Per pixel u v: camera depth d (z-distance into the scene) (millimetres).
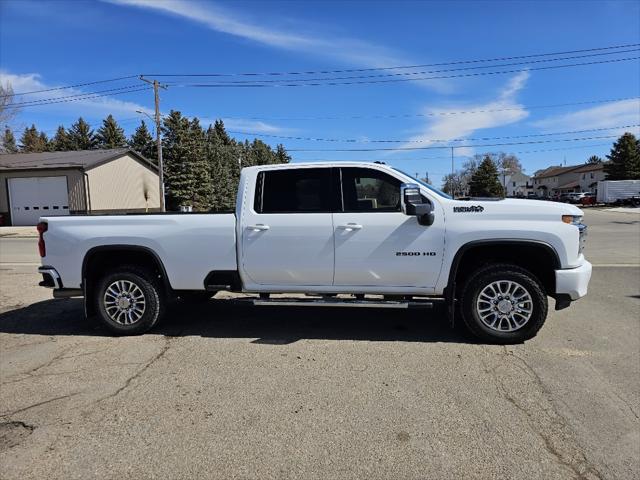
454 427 3434
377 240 5227
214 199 52250
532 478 2850
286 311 6758
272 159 91688
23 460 3123
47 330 6047
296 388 4121
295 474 2920
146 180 38750
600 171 91312
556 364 4582
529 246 5039
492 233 5039
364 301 5305
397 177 5301
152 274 5738
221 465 3023
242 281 5594
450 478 2857
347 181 5379
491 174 79125
